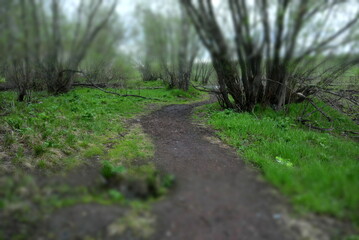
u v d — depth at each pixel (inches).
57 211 90.6
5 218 83.4
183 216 91.1
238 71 322.0
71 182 122.4
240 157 177.3
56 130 218.7
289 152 179.5
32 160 162.7
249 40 195.5
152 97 532.7
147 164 160.2
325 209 88.4
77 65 355.6
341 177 105.7
